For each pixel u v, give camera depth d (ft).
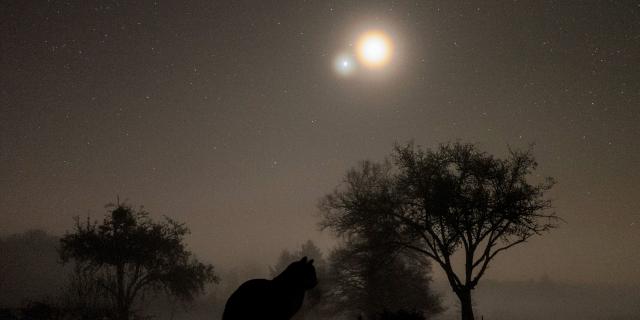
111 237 104.83
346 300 116.06
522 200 78.23
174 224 116.06
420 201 84.94
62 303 76.64
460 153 84.53
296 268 12.08
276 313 11.23
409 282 116.26
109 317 81.76
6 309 76.95
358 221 92.89
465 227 78.59
